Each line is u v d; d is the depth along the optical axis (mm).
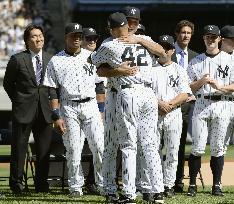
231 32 20750
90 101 19703
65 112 19641
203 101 20516
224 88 20203
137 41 17203
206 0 62094
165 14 62469
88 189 21047
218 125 20531
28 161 22078
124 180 17000
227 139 20906
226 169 27828
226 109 20500
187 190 22031
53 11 74562
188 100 20500
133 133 17047
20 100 20609
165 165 20094
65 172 22906
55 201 18422
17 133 20641
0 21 71938
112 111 17797
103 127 19703
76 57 19672
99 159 19625
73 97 19562
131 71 16828
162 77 19875
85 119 19656
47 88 20531
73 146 19641
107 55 17000
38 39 20656
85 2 61938
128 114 17000
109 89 17844
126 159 16984
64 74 19609
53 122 19719
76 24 19719
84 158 21266
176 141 20031
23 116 20609
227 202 18562
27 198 19188
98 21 62688
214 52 20578
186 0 62031
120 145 17156
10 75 20703
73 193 19672
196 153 20516
